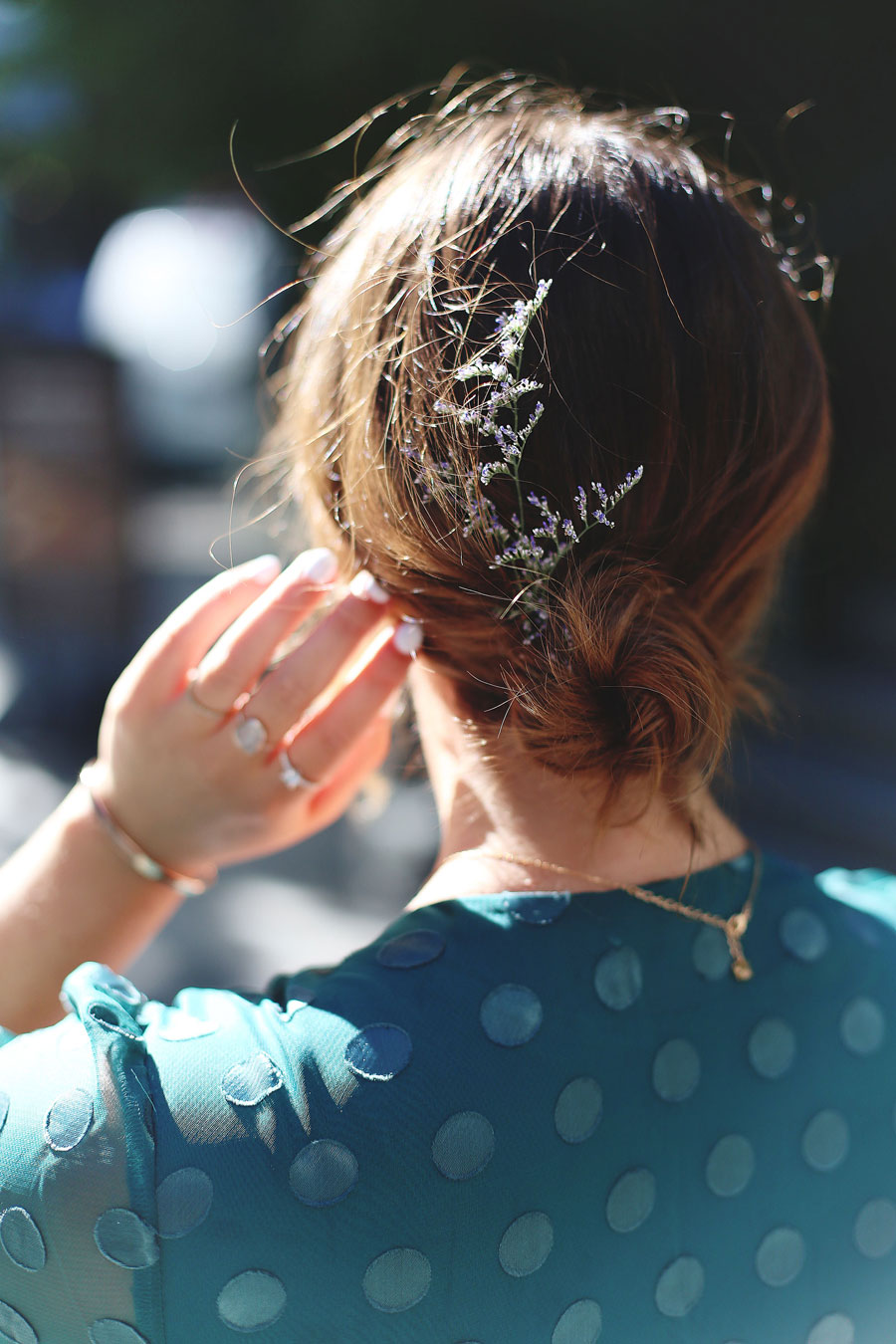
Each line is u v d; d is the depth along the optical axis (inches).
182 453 548.7
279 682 31.7
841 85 216.4
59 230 310.0
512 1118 25.2
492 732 28.9
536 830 28.6
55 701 258.1
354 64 201.5
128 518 267.7
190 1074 24.0
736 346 26.9
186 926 180.7
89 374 257.0
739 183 37.3
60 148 241.8
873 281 264.7
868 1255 31.8
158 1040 24.6
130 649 271.6
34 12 220.2
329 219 209.3
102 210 306.8
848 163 228.1
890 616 303.9
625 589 26.5
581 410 25.5
